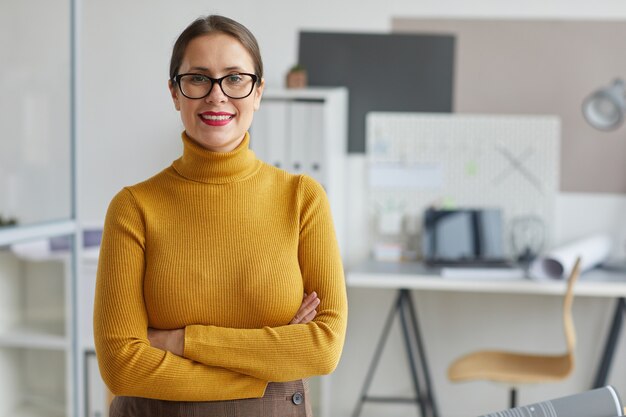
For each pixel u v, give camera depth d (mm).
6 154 2475
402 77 4516
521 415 1426
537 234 4484
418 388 4246
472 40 4477
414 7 4488
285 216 1740
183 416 1650
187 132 1721
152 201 1705
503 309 4543
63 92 2770
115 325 1650
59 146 2756
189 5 4547
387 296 4602
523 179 4492
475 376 3564
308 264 1762
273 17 4527
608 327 4484
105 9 4582
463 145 4504
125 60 4590
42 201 2662
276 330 1673
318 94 4023
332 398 4660
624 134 4438
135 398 1690
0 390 2488
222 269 1667
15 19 2514
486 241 4367
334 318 1728
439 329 4582
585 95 4449
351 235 4602
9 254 2494
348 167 4582
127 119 4613
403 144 4531
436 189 4527
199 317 1665
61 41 2730
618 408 1473
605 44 4418
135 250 1676
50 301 2721
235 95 1679
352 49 4516
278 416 1688
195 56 1658
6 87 2496
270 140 4047
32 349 2646
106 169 4633
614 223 4469
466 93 4496
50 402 2740
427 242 4367
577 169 4473
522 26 4453
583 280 3850
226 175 1708
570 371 3508
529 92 4473
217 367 1654
